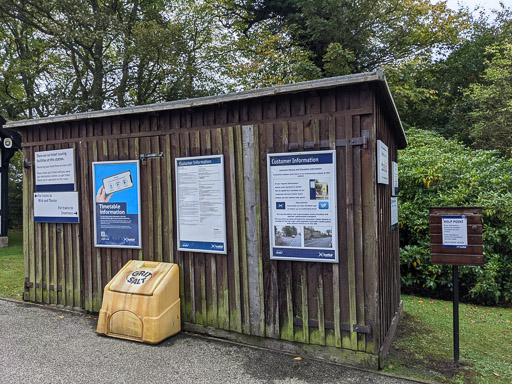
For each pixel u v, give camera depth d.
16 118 16.30
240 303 4.55
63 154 5.82
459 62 19.89
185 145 4.93
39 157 6.06
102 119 5.55
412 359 4.20
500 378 3.81
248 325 4.49
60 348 4.36
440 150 8.66
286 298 4.29
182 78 16.05
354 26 15.94
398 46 16.70
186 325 4.91
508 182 7.26
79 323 5.21
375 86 3.90
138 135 5.27
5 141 12.25
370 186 3.89
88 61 16.61
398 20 16.38
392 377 3.73
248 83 15.76
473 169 7.55
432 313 5.91
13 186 18.16
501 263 6.60
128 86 17.02
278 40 15.77
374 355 3.87
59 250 5.93
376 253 3.87
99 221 5.53
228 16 19.34
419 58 16.41
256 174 4.46
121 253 5.41
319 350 4.11
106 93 17.03
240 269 4.56
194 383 3.57
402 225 7.23
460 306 6.36
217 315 4.71
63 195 5.84
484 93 15.84
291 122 4.27
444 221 3.98
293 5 17.12
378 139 4.07
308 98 4.20
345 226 4.00
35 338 4.66
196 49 18.38
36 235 6.16
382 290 4.18
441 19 16.42
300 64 14.38
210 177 4.72
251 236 4.50
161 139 5.11
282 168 4.26
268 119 4.41
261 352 4.29
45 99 15.77
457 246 3.92
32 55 17.78
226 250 4.62
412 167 7.77
